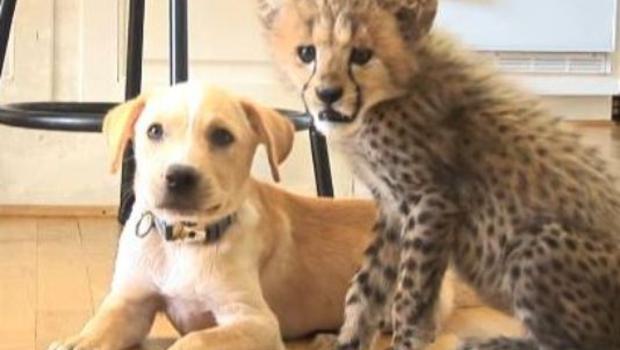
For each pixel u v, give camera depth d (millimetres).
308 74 1301
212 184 1306
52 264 1817
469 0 2857
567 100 3000
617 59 2971
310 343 1490
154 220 1376
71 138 2234
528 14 2896
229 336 1321
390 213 1371
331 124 1293
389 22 1287
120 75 2258
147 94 1378
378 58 1281
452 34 1506
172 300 1397
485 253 1339
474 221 1333
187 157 1301
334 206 1560
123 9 2244
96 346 1344
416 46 1308
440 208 1312
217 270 1366
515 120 1348
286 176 2305
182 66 1694
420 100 1306
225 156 1331
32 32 2221
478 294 1381
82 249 1926
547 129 1367
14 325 1506
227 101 1354
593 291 1310
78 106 1978
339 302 1516
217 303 1374
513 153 1331
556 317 1311
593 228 1325
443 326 1527
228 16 2303
